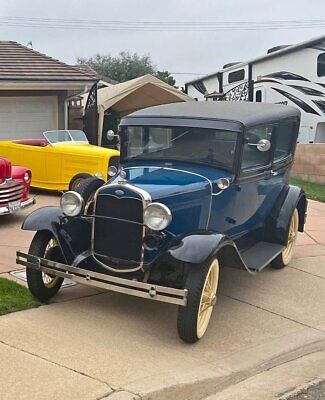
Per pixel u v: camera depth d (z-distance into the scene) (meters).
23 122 15.59
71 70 16.05
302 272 7.68
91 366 4.39
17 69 15.34
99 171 11.12
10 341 4.70
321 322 6.01
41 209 5.74
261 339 5.42
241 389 4.42
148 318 5.54
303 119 18.59
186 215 5.49
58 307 5.63
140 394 3.99
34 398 3.81
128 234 5.27
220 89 22.62
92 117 15.97
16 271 6.60
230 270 7.47
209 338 5.31
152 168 6.10
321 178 16.97
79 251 5.55
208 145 6.05
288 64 18.94
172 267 5.43
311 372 4.86
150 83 16.95
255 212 6.71
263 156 6.64
